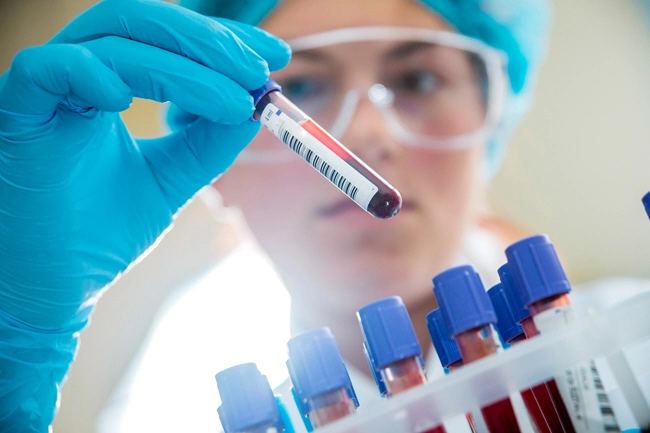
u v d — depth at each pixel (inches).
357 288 80.5
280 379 79.3
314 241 82.0
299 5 85.4
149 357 84.0
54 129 39.0
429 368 77.5
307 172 82.8
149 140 48.8
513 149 86.0
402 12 85.6
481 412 31.3
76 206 41.4
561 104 87.6
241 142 46.3
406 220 81.3
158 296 85.9
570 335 25.2
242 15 85.0
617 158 85.3
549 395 31.1
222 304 83.9
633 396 29.4
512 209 83.9
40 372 43.7
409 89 84.0
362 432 27.0
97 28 41.0
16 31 102.0
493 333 29.0
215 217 86.4
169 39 39.5
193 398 81.4
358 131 82.3
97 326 85.9
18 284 41.9
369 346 29.5
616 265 82.7
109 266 44.8
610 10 90.6
